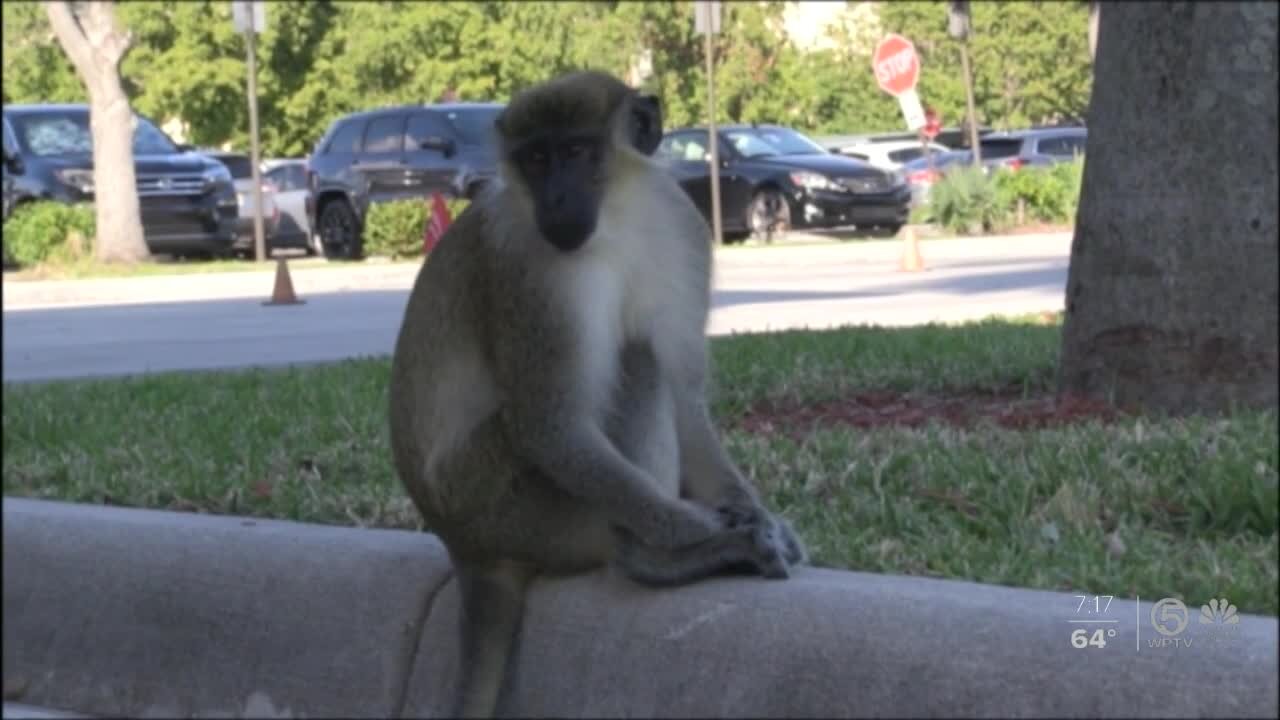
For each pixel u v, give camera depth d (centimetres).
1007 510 813
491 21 5384
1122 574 711
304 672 732
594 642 653
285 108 5400
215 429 1133
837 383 1193
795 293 2252
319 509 898
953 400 1130
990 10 6144
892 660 595
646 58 5381
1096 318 1073
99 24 3044
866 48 6356
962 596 602
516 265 634
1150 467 865
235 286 2670
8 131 3241
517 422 636
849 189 3325
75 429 1171
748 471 914
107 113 3056
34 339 1992
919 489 853
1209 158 1025
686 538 625
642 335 668
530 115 633
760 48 5406
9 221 3091
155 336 1991
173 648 768
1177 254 1034
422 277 676
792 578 635
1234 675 542
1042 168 3781
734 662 624
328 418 1140
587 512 650
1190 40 1026
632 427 660
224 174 3338
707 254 675
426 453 664
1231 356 1025
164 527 795
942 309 1928
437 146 3241
